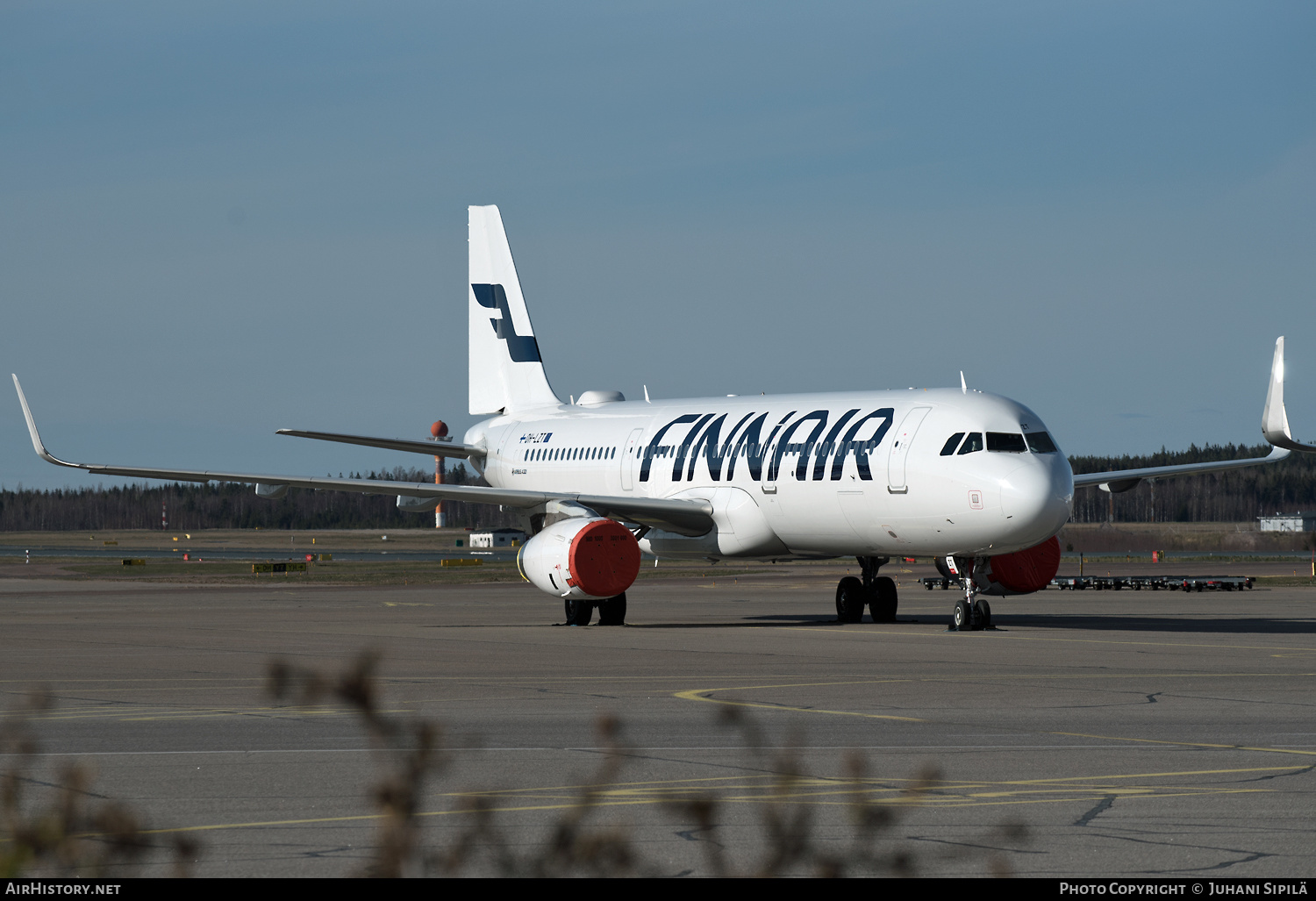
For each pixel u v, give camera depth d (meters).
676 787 31.53
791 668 59.59
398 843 14.08
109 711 45.66
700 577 184.25
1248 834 26.58
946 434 80.38
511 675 56.81
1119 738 39.03
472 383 127.62
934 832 26.75
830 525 87.00
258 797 30.56
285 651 69.19
